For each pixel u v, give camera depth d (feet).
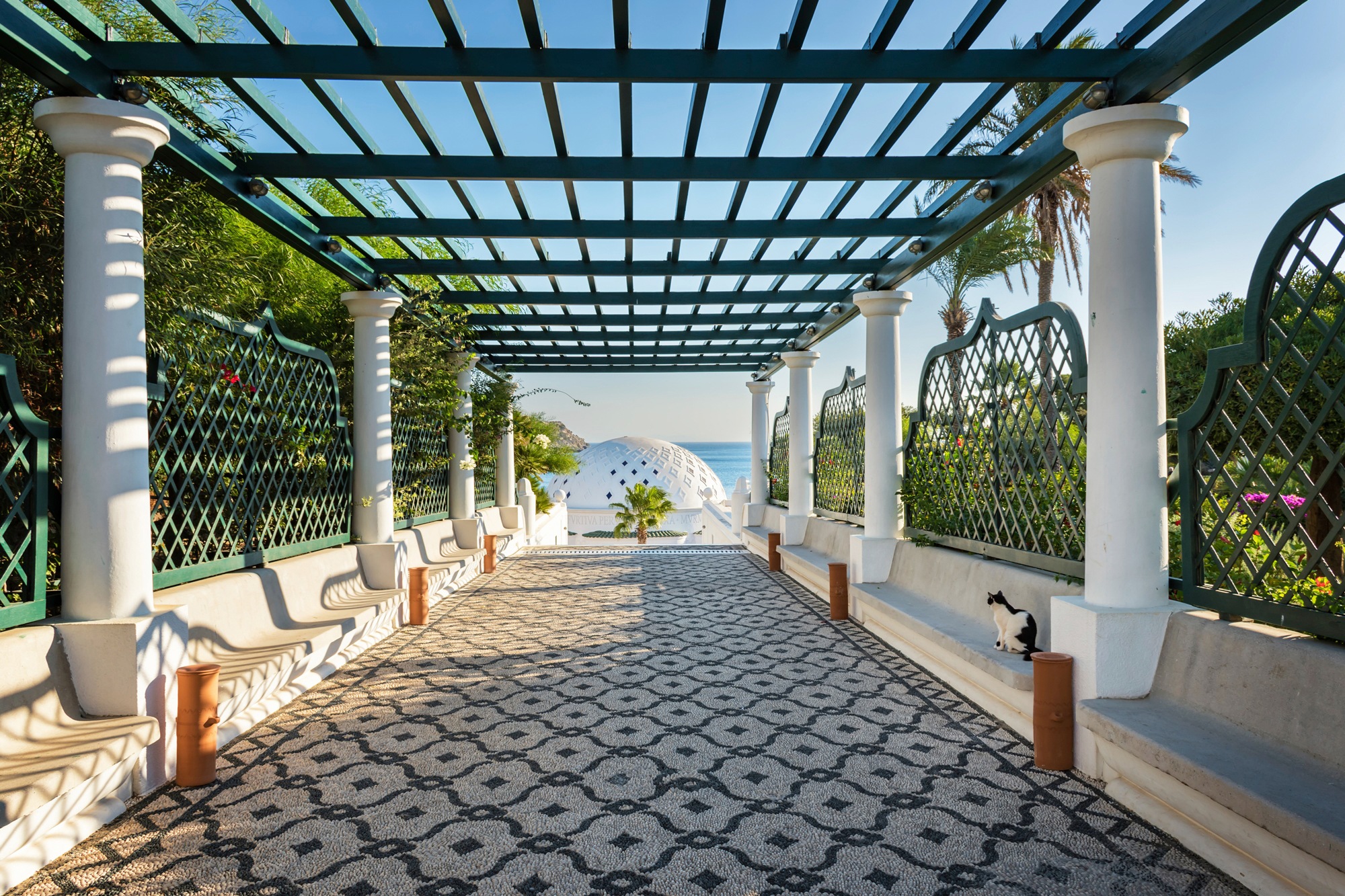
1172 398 19.25
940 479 19.03
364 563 20.48
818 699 14.14
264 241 19.57
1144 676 10.33
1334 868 6.47
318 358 18.53
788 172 13.71
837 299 24.02
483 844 8.69
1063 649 11.14
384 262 20.11
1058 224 41.65
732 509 46.68
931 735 12.19
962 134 12.91
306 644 14.11
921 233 17.34
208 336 14.02
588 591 26.81
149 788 10.15
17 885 7.80
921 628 15.66
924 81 10.62
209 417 14.20
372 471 20.79
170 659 10.60
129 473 10.14
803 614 22.50
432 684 15.29
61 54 9.27
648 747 11.73
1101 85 10.62
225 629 13.43
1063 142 11.53
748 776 10.57
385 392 20.97
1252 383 10.54
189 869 8.17
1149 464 10.60
